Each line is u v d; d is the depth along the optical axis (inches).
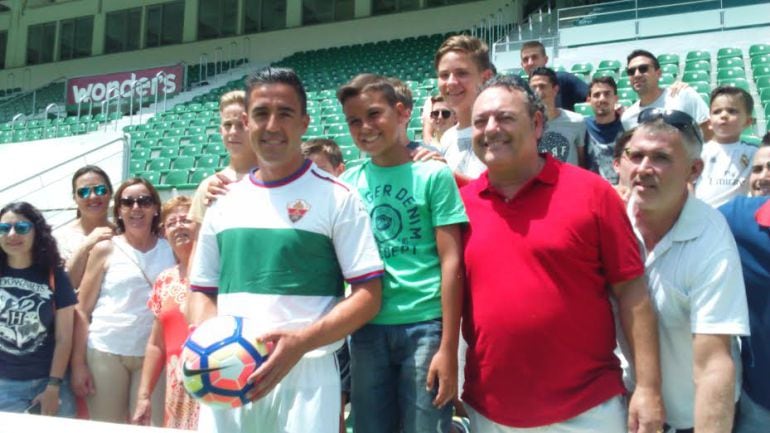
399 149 86.1
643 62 169.5
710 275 73.3
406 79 582.6
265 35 759.7
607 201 76.4
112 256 131.6
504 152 77.5
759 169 113.3
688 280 75.1
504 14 644.1
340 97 86.2
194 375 67.7
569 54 465.7
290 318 72.6
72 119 614.9
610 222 75.6
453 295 77.9
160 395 123.5
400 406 80.2
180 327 114.0
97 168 154.9
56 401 124.0
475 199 82.4
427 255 81.1
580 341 75.0
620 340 83.4
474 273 79.3
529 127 78.7
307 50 738.8
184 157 396.5
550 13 538.0
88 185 150.9
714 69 398.6
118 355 127.0
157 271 131.6
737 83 363.3
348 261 75.0
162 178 374.0
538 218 76.6
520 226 77.2
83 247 134.3
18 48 874.8
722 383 70.4
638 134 76.7
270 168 76.2
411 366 78.2
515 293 75.6
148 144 472.1
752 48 402.6
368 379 81.4
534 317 74.6
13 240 121.5
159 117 563.8
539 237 75.5
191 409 110.0
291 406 73.4
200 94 642.2
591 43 468.1
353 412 83.2
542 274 75.2
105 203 153.6
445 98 119.0
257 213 75.2
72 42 851.4
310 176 77.1
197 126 496.4
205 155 392.5
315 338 69.7
